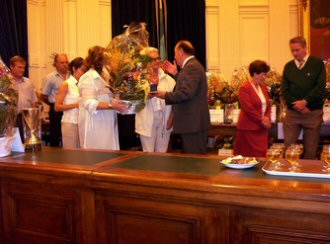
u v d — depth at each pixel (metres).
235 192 1.43
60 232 1.87
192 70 3.16
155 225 1.63
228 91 4.54
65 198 1.83
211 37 6.15
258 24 6.11
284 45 6.01
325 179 1.51
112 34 5.79
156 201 1.61
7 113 2.17
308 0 5.70
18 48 5.03
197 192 1.50
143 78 2.74
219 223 1.50
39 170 1.85
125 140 4.65
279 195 1.37
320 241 1.35
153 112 3.58
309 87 3.80
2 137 2.18
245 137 3.72
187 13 5.89
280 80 4.45
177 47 3.30
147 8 5.77
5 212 2.01
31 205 1.93
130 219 1.68
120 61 2.69
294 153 1.75
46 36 5.75
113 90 2.77
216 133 4.41
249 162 1.81
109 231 1.73
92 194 1.75
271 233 1.42
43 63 5.79
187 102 3.21
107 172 1.71
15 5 5.02
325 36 5.65
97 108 2.89
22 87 4.47
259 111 3.68
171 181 1.54
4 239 2.03
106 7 5.88
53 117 4.68
